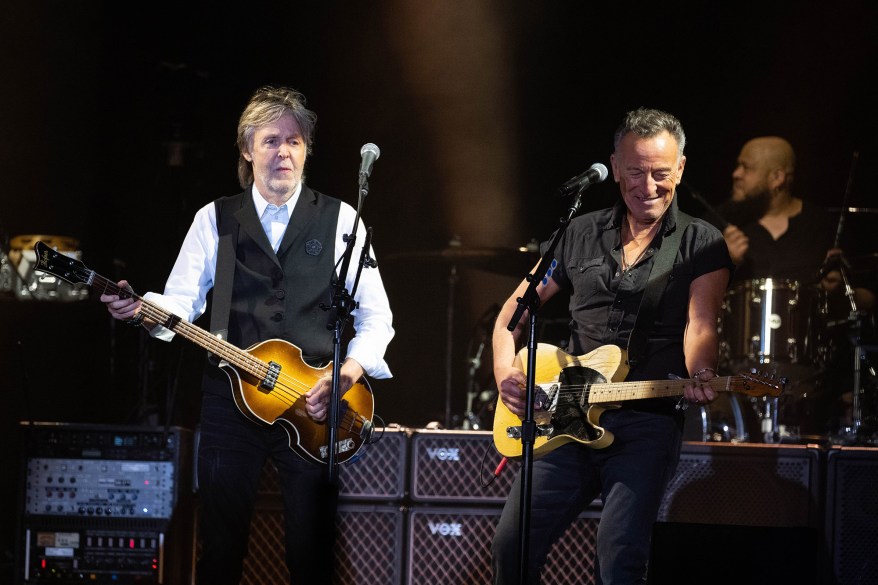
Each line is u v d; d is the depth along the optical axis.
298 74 21.97
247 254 9.48
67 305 16.25
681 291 8.87
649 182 8.79
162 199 17.83
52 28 21.08
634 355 8.77
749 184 19.28
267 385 9.16
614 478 8.65
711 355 8.48
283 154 9.43
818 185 21.45
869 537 11.29
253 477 9.23
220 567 9.02
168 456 11.43
